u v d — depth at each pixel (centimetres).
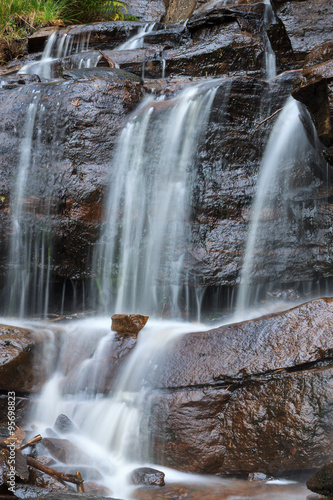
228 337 429
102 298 602
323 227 563
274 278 577
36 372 464
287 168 587
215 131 608
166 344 447
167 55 808
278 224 582
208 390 403
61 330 504
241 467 382
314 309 419
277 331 415
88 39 959
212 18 838
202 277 570
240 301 576
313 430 366
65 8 1122
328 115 480
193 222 590
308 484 320
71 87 623
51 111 619
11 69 941
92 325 544
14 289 614
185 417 398
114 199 601
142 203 602
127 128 618
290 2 742
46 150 617
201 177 599
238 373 402
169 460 396
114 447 415
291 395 381
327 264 557
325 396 371
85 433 429
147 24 949
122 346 464
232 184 596
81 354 481
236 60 760
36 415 452
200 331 453
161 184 605
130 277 595
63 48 972
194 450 390
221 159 607
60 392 462
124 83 639
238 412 393
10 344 461
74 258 598
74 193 594
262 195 591
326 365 392
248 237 581
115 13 1145
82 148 606
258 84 616
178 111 616
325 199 566
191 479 381
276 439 375
